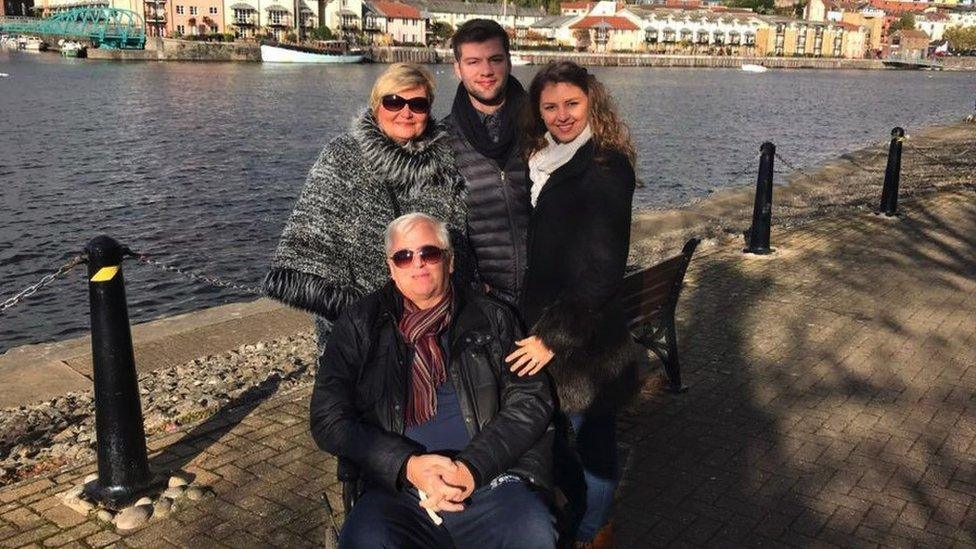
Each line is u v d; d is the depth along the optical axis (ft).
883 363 18.80
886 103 187.21
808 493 13.17
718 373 18.30
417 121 10.05
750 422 15.83
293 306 9.87
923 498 12.98
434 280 9.31
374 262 10.19
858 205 41.68
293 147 93.50
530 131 10.57
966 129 101.91
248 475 13.94
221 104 148.56
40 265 44.93
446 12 438.81
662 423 15.79
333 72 276.62
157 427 15.90
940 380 17.78
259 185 68.49
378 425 9.32
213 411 16.76
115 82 197.36
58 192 63.87
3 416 16.96
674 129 115.24
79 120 116.98
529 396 9.40
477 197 10.75
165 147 90.63
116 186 66.74
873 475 13.73
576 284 9.87
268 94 174.29
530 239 10.46
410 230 9.24
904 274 26.68
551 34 468.75
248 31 345.72
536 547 8.81
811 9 558.15
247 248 48.39
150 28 335.88
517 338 9.80
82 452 15.03
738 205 46.65
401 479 8.80
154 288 40.83
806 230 34.09
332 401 9.30
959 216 36.60
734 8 542.16
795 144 100.17
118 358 12.80
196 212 57.57
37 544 11.94
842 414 16.12
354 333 9.50
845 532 12.07
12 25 363.56
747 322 21.85
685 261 16.83
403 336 9.41
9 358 20.58
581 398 9.91
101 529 12.37
